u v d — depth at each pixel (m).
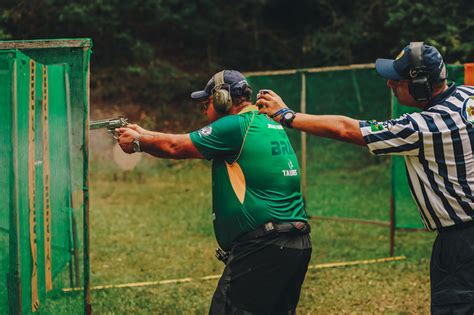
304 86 12.61
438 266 4.73
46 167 6.30
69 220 7.47
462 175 4.58
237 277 5.16
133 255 11.48
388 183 18.34
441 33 18.67
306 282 9.49
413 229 11.08
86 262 5.87
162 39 27.83
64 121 6.96
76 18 25.05
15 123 5.05
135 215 15.30
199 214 15.35
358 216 15.20
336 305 8.35
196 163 21.78
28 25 24.97
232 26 27.31
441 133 4.54
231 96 5.38
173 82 26.11
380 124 4.61
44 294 6.21
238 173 5.16
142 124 25.41
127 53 26.56
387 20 21.95
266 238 5.09
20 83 5.27
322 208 16.06
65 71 6.83
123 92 25.94
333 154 18.48
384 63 4.82
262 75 13.66
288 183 5.24
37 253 5.93
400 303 8.45
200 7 27.09
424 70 4.63
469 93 4.71
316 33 25.75
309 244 5.32
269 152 5.19
